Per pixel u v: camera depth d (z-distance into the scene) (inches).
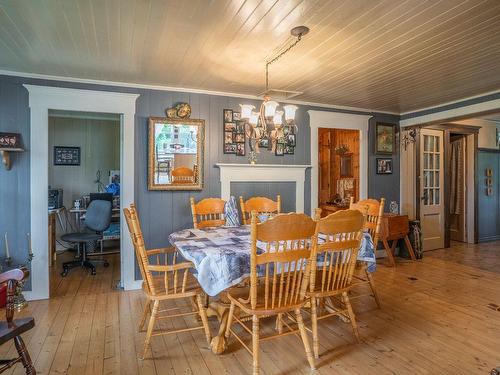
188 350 91.7
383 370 82.2
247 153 165.8
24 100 130.0
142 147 147.3
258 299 83.2
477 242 244.2
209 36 96.4
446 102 178.1
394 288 143.6
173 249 109.4
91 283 151.9
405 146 208.4
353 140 210.8
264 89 152.9
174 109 150.2
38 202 132.0
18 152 129.8
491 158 254.7
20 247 130.3
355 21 87.8
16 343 71.5
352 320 96.3
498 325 107.4
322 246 85.7
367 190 198.2
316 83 143.3
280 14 84.0
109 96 140.7
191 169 154.0
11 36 96.3
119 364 84.7
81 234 174.1
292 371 81.9
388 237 180.1
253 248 74.6
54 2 78.0
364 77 134.4
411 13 83.9
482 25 90.5
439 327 106.0
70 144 220.1
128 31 93.2
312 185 181.5
